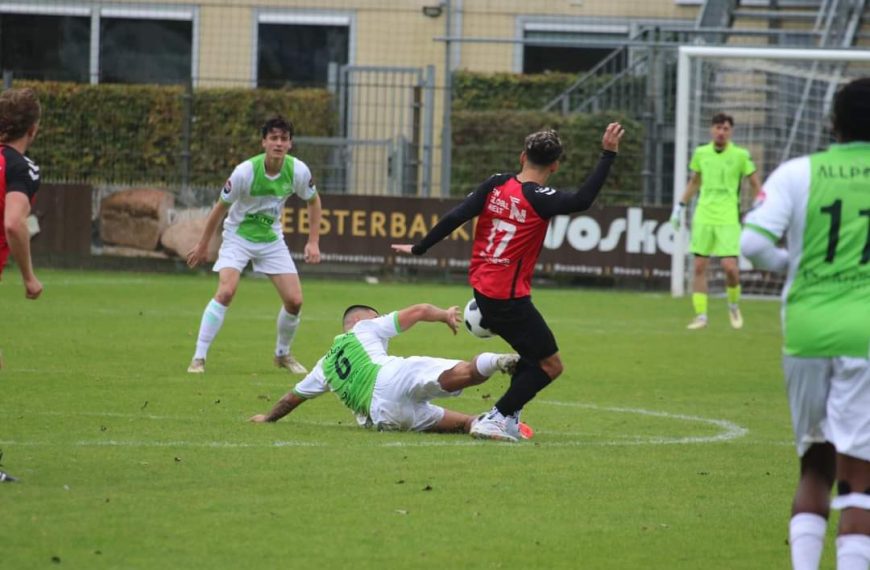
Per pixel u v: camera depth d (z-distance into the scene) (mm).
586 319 62031
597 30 94750
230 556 19469
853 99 18219
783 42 88188
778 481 26094
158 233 80000
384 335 30641
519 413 30141
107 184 80188
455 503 23156
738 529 22078
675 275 75625
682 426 32812
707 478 26109
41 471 24703
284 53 96500
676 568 19641
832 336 17562
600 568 19516
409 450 27734
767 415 35062
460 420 30172
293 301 41125
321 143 81625
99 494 23000
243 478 24562
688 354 48844
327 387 30875
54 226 80375
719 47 73500
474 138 80812
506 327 28719
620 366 44906
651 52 79688
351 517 21953
